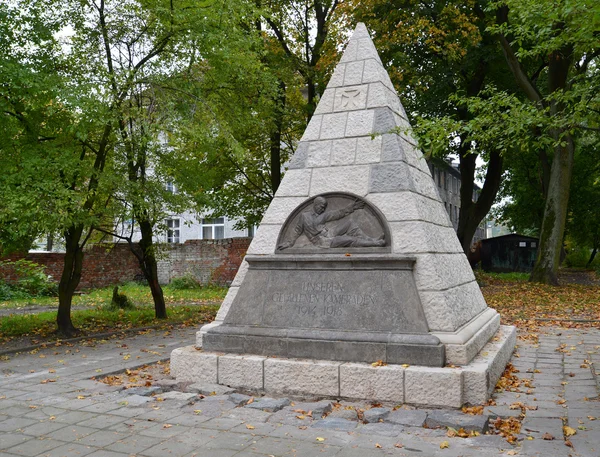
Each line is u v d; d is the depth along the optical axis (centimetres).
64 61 1123
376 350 632
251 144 1950
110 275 2566
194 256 2625
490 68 2108
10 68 961
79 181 1113
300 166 785
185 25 1184
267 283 728
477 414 555
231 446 474
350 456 449
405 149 771
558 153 2102
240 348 697
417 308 646
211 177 1446
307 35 2006
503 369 744
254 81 1441
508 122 721
